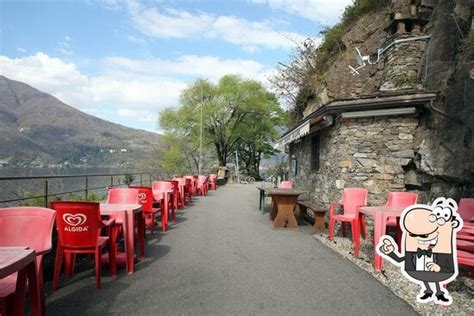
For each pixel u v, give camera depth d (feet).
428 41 30.40
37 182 22.93
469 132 20.08
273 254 19.07
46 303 12.08
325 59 48.55
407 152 24.17
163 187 30.73
